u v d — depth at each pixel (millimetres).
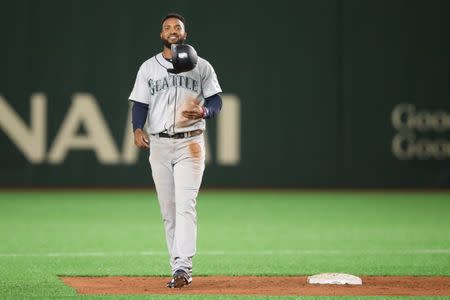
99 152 84188
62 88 83875
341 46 85250
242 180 85500
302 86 85438
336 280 31188
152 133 29859
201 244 46500
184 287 30453
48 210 66312
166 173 29969
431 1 85625
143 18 83938
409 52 85562
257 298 27828
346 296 28406
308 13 85125
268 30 85062
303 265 38000
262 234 51594
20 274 34500
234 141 85250
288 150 85625
